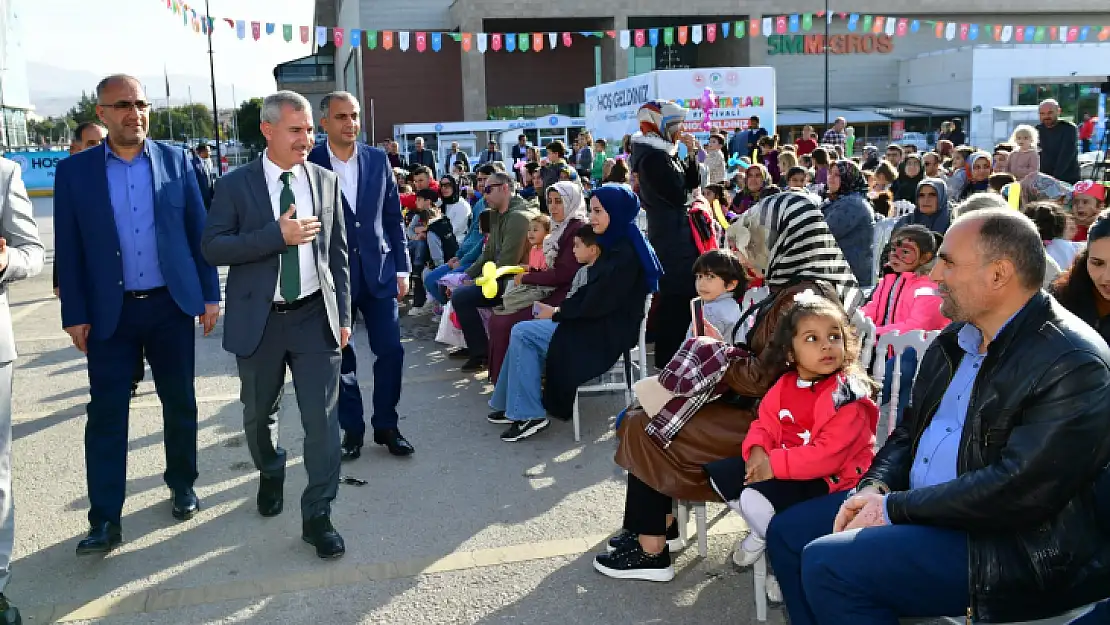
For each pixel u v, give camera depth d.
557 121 28.30
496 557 3.68
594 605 3.28
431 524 4.02
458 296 6.66
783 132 39.06
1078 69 32.25
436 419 5.61
